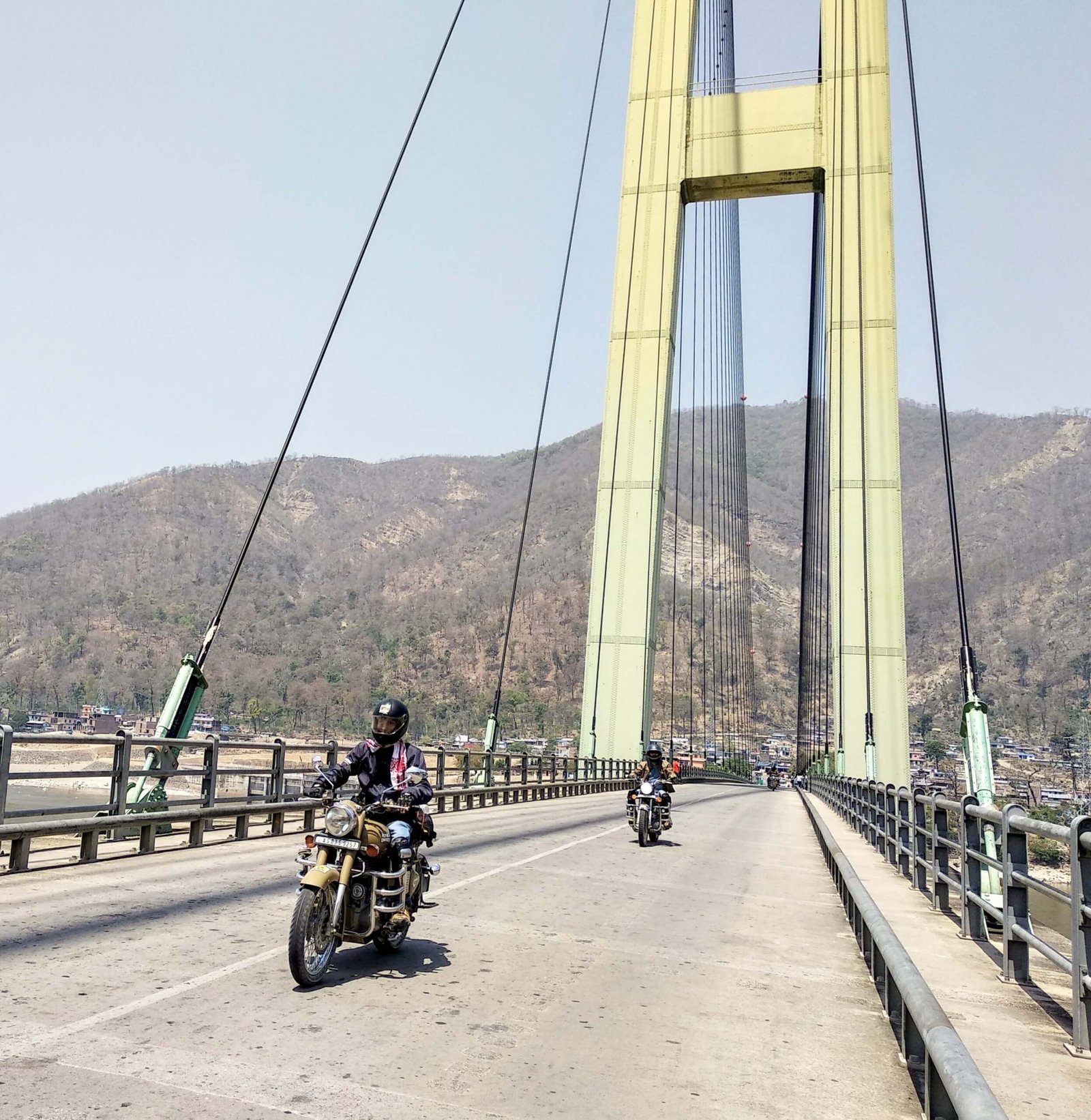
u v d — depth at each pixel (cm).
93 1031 446
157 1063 409
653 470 4288
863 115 4388
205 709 16788
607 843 1564
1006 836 696
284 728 15488
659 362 4375
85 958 579
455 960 642
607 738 4109
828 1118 406
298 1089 390
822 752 6297
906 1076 466
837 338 4238
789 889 1159
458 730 15600
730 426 9381
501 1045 469
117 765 1030
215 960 589
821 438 6144
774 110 4491
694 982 632
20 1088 373
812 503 7450
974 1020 579
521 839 1522
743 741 9850
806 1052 498
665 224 4491
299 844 1255
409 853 616
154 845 1101
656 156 4562
